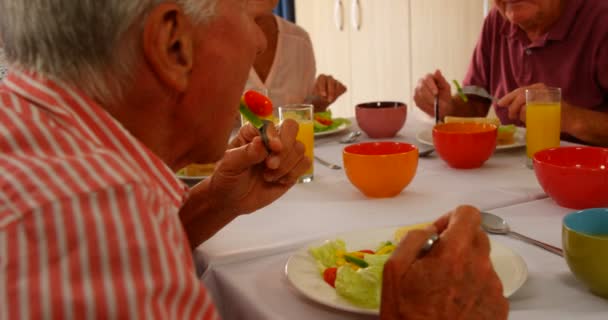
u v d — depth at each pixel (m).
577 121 1.54
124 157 0.49
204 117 0.59
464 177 1.26
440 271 0.57
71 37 0.48
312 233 0.95
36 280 0.38
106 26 0.48
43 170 0.41
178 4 0.51
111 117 0.50
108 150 0.46
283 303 0.72
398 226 0.97
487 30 2.09
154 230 0.42
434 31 3.29
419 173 1.32
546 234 0.90
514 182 1.20
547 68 1.88
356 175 1.12
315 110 2.00
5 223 0.39
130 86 0.51
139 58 0.50
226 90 0.58
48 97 0.48
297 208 1.10
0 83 0.52
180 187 0.53
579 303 0.68
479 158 1.30
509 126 1.53
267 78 2.18
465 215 0.63
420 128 1.79
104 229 0.40
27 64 0.50
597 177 0.96
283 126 0.90
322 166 1.42
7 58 0.52
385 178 1.10
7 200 0.40
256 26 0.61
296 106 1.33
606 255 0.65
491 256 0.78
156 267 0.41
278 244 0.90
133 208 0.42
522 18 1.80
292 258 0.81
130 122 0.54
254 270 0.83
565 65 1.84
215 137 0.61
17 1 0.49
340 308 0.67
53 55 0.49
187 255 0.47
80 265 0.39
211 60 0.56
